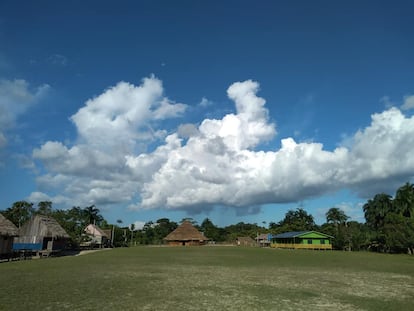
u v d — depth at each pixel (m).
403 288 17.06
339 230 81.12
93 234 78.06
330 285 17.83
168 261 33.38
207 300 13.04
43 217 49.25
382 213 75.56
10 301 12.31
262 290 15.70
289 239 85.56
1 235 33.06
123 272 22.41
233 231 140.88
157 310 11.22
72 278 18.94
